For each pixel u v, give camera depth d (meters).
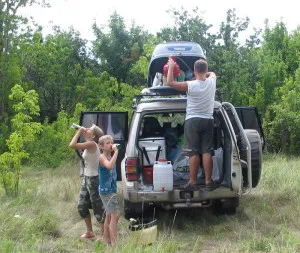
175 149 5.98
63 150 11.57
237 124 5.63
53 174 10.15
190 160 5.41
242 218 6.01
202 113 5.37
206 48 15.29
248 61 15.81
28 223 5.62
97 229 5.77
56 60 15.29
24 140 8.01
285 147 13.04
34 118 14.91
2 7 12.93
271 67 15.20
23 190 7.77
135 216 5.89
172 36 15.60
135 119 5.71
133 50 17.19
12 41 13.23
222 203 6.03
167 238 5.22
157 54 8.21
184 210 6.46
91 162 5.17
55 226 5.59
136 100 6.38
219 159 5.67
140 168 5.61
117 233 5.34
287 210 6.16
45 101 15.49
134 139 5.58
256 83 14.86
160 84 7.82
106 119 6.58
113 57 17.56
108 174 4.86
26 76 15.10
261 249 4.76
